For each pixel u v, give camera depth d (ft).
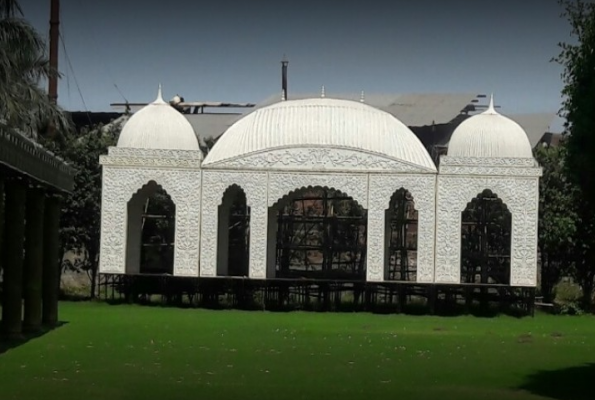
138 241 121.49
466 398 52.85
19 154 62.95
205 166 113.29
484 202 122.01
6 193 72.84
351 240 129.29
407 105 179.42
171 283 114.83
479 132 115.14
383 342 80.23
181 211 113.50
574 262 120.88
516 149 114.42
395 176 112.06
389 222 124.77
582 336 88.53
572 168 56.18
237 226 134.00
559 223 116.88
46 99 98.84
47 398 50.34
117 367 62.54
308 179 112.47
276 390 54.13
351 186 112.47
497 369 65.10
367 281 111.86
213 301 114.01
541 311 119.14
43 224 86.53
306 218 125.29
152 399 50.57
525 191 111.45
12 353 67.97
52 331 82.69
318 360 67.97
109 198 113.80
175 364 64.49
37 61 96.27
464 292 111.86
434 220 111.96
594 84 53.67
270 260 123.03
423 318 106.22
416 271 121.29
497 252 127.24
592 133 53.93
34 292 80.84
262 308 113.19
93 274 122.93
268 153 112.78
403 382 58.49
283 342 78.69
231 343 77.25
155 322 93.30
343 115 115.55
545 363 68.49
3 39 87.66
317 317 104.01
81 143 123.54
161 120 116.57
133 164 113.80
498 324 100.22
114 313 102.78
